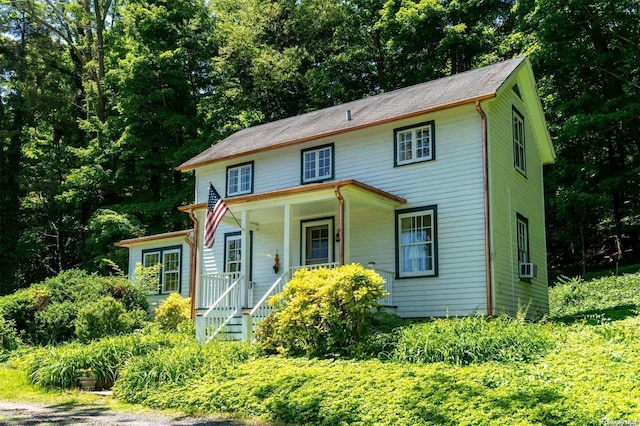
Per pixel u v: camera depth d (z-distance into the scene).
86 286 18.09
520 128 17.38
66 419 8.45
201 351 11.50
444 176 14.93
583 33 24.61
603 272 23.62
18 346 15.45
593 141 26.58
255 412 8.41
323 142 17.53
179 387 10.03
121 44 34.16
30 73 35.31
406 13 30.94
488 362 9.42
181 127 31.72
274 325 11.95
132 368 10.98
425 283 14.82
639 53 23.56
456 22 31.45
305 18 34.44
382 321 12.09
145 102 31.02
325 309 11.11
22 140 35.69
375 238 15.95
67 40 36.53
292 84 34.25
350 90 34.94
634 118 23.89
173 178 33.44
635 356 8.92
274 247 18.31
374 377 8.84
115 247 29.67
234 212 16.25
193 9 33.16
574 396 7.14
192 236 17.64
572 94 26.36
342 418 7.50
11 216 33.16
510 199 15.57
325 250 17.16
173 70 31.05
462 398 7.44
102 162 32.97
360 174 16.55
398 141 15.94
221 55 32.78
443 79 18.34
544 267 18.06
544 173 26.92
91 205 34.66
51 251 37.72
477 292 13.95
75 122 37.47
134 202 32.38
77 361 11.76
